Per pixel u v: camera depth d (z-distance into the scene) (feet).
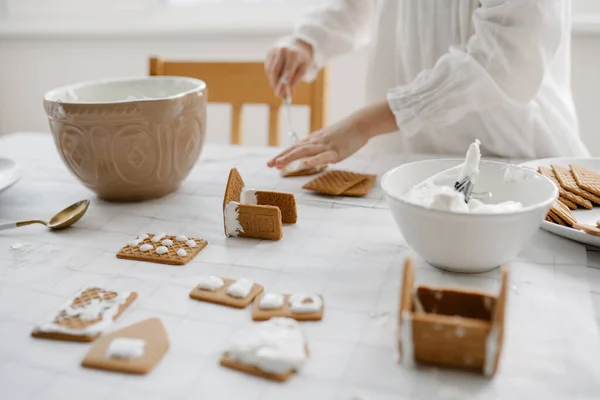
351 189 2.83
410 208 1.86
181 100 2.63
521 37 2.96
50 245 2.31
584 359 1.55
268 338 1.57
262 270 2.07
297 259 2.15
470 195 2.21
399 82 3.99
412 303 1.59
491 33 3.00
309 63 4.04
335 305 1.83
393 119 3.24
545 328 1.69
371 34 4.16
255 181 3.06
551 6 2.97
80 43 6.93
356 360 1.56
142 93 3.19
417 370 1.51
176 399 1.43
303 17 4.16
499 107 3.41
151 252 2.19
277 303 1.80
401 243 2.26
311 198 2.79
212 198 2.82
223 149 3.71
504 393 1.43
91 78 7.06
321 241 2.30
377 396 1.42
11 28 7.02
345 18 4.05
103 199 2.82
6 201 2.81
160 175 2.72
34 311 1.83
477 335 1.42
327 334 1.68
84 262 2.16
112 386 1.48
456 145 3.75
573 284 1.94
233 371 1.53
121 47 6.80
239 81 4.48
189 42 6.53
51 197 2.87
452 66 3.05
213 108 6.76
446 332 1.44
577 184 2.54
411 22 3.70
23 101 7.47
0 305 1.87
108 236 2.39
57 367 1.56
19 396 1.45
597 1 5.35
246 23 6.24
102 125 2.51
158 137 2.61
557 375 1.49
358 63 6.06
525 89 3.10
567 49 3.65
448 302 1.60
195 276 2.04
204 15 6.63
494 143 3.60
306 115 6.44
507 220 1.79
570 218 2.24
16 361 1.59
